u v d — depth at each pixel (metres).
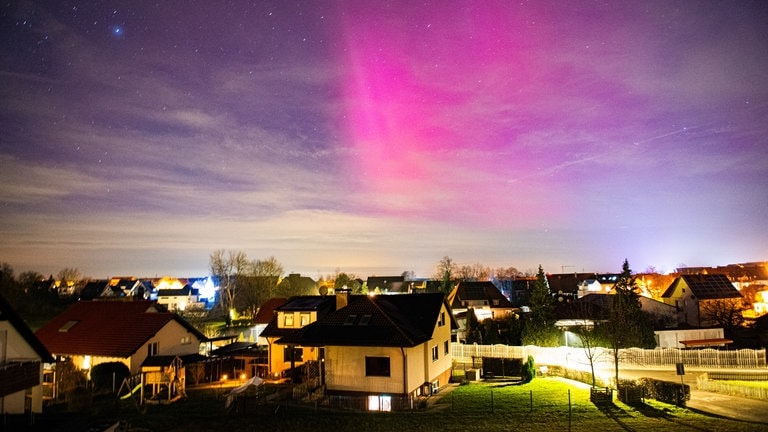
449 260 132.50
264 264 95.69
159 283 151.88
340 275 121.69
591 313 51.91
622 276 46.81
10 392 20.98
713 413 26.25
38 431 18.11
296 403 29.91
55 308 73.50
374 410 28.41
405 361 30.39
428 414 27.14
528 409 27.64
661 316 60.97
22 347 23.09
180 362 35.38
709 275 67.56
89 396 30.88
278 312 42.56
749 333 54.28
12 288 69.38
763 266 121.31
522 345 48.34
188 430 24.41
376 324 32.22
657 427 23.73
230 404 29.11
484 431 23.86
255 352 44.34
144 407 29.05
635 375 36.94
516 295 115.88
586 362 42.12
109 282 126.38
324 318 34.03
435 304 36.97
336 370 31.75
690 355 40.62
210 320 87.69
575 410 27.23
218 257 96.19
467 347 48.31
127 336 39.62
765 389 29.47
